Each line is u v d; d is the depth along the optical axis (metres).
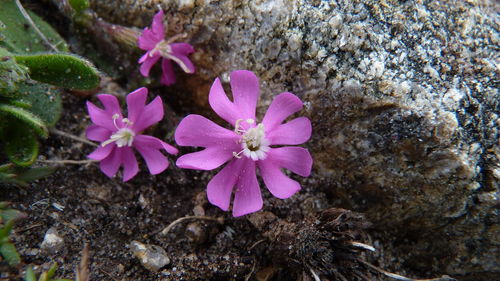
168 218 0.05
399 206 0.05
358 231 0.05
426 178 0.05
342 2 0.05
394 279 0.05
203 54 0.06
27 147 0.05
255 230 0.05
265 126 0.05
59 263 0.05
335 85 0.05
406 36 0.05
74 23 0.06
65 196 0.05
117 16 0.06
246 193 0.05
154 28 0.05
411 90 0.05
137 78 0.06
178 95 0.06
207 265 0.05
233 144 0.05
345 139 0.05
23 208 0.05
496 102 0.05
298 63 0.05
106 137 0.05
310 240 0.05
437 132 0.05
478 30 0.05
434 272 0.05
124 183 0.06
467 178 0.05
